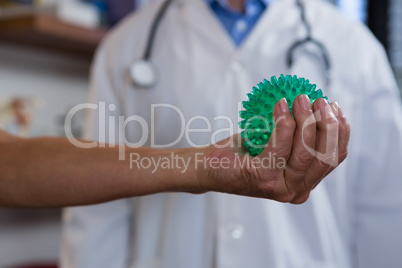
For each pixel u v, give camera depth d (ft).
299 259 3.16
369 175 3.26
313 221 3.13
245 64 3.31
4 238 5.27
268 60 3.31
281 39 3.41
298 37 3.40
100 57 3.68
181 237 3.17
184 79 3.31
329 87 3.24
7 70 5.31
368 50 3.46
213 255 3.18
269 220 3.10
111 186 1.97
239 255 3.10
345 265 3.23
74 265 3.36
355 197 3.35
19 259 5.45
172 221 3.19
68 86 6.07
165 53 3.43
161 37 3.51
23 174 2.09
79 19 5.19
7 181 2.10
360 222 3.35
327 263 3.15
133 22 3.67
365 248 3.34
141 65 3.33
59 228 5.94
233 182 1.74
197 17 3.47
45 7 5.03
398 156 3.20
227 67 3.29
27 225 5.54
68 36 5.00
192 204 3.19
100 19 5.64
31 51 5.57
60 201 2.06
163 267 3.20
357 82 3.33
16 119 5.32
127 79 3.41
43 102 5.71
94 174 1.98
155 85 3.35
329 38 3.44
